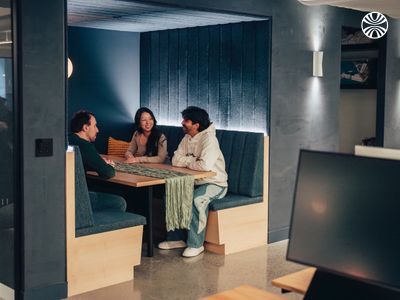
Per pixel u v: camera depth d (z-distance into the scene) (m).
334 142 6.61
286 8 5.94
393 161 2.01
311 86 6.27
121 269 4.70
